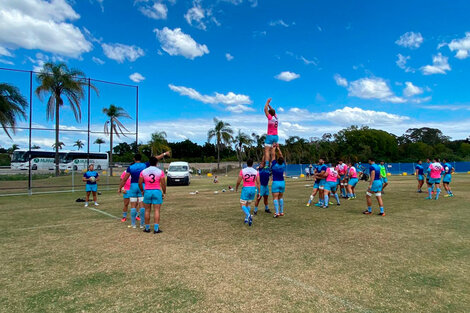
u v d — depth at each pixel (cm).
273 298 347
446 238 620
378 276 415
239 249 542
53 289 373
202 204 1145
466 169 4481
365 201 1230
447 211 963
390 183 2294
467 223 773
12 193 1616
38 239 616
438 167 1273
